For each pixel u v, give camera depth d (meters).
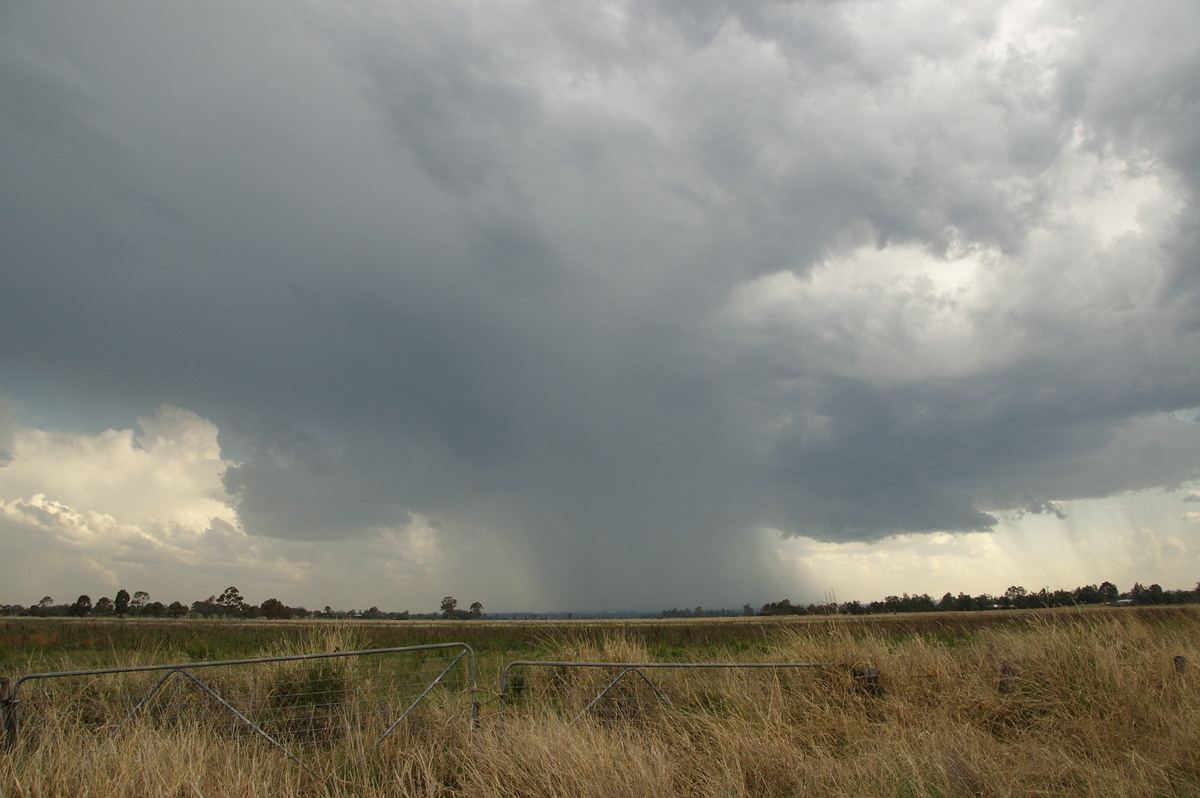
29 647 19.03
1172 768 5.96
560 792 5.29
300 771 6.28
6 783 5.00
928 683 8.70
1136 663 8.71
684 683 9.05
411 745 6.77
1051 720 7.61
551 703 9.11
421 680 10.12
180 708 7.84
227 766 5.53
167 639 19.19
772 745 6.31
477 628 32.94
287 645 10.97
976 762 5.86
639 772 5.44
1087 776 5.77
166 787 5.09
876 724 7.65
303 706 8.20
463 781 5.88
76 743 5.80
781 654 10.61
